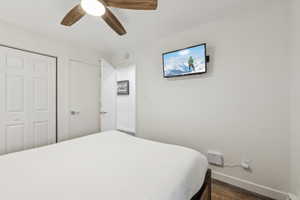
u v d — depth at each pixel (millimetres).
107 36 2416
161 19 1919
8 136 2053
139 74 2852
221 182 1902
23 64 2172
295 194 1394
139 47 2830
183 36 2254
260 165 1663
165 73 2359
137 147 1459
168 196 789
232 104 1847
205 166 1334
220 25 1919
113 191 775
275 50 1567
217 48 1949
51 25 2057
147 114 2736
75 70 2791
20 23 2006
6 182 857
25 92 2197
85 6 1295
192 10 1737
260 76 1659
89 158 1194
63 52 2611
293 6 1417
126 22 1998
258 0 1561
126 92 3084
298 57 1337
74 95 2777
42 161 1135
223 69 1905
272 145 1594
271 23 1585
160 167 1045
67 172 973
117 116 3270
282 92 1534
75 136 2791
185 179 976
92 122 3062
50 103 2459
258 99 1675
